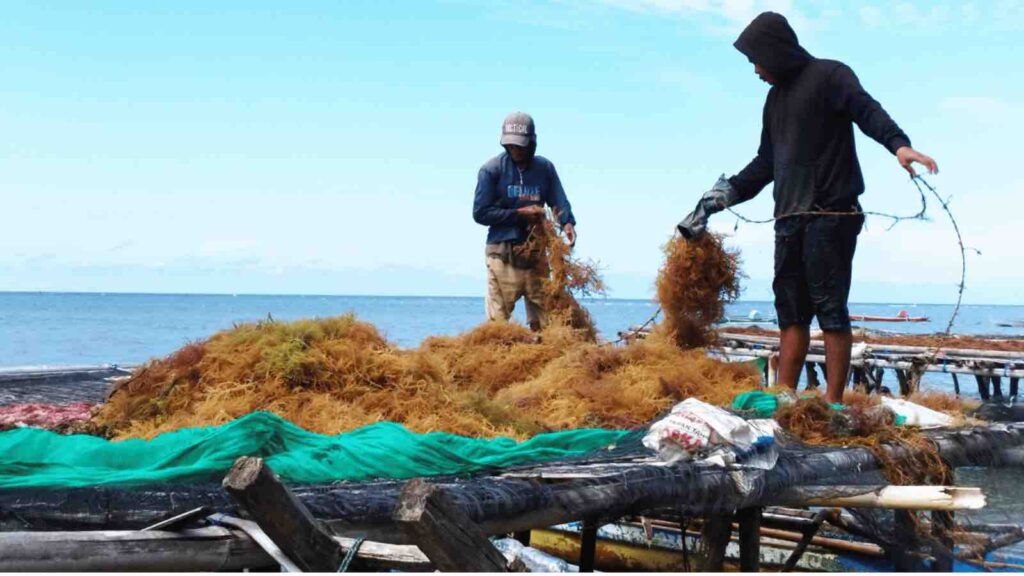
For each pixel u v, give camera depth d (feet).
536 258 30.78
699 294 26.05
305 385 18.66
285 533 9.59
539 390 21.95
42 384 32.07
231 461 13.67
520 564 9.99
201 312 620.90
